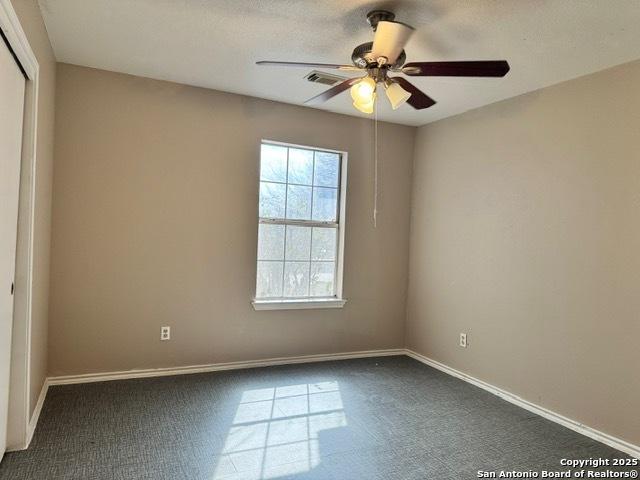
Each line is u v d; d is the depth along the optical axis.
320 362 4.09
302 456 2.39
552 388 3.03
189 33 2.59
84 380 3.28
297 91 3.56
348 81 2.38
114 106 3.29
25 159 2.23
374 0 2.13
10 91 1.94
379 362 4.18
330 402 3.15
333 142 4.10
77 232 3.22
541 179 3.16
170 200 3.49
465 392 3.46
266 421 2.79
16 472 2.11
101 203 3.28
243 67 3.09
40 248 2.64
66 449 2.33
